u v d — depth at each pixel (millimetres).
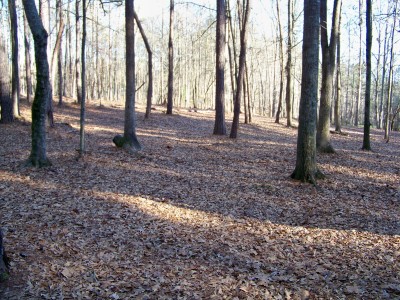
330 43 13742
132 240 6082
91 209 7289
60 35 18734
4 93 16406
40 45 9391
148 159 12273
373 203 8852
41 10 16844
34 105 9820
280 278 5035
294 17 24688
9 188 8070
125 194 8500
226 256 5758
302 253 5992
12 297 4086
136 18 19422
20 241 5520
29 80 23406
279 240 6543
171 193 9031
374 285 4863
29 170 9523
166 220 7191
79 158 11180
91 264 5098
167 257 5594
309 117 10180
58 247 5480
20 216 6539
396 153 15930
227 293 4566
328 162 12828
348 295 4605
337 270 5344
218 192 9422
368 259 5723
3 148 12109
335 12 13508
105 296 4316
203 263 5457
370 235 6793
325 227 7254
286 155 14117
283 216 7918
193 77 51438
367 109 15891
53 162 10594
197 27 38625
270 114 47031
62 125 17281
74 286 4469
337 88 22547
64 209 7121
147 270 5098
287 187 9953
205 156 13570
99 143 14133
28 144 13047
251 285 4797
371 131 28312
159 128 20141
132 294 4414
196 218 7484
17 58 16703
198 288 4676
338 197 9297
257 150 15039
